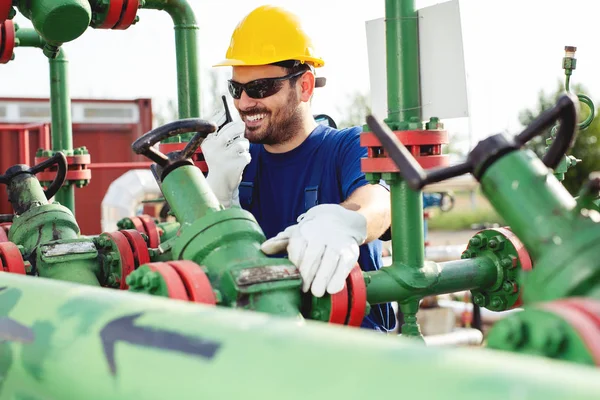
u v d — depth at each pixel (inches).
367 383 30.7
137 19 110.1
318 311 69.4
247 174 110.4
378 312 100.0
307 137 106.3
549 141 105.3
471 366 29.4
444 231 776.3
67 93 142.9
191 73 118.8
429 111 79.0
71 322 46.4
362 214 78.7
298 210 105.9
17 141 300.0
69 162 140.3
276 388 32.9
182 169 75.2
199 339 38.1
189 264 64.6
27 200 102.0
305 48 102.0
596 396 25.7
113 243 90.4
